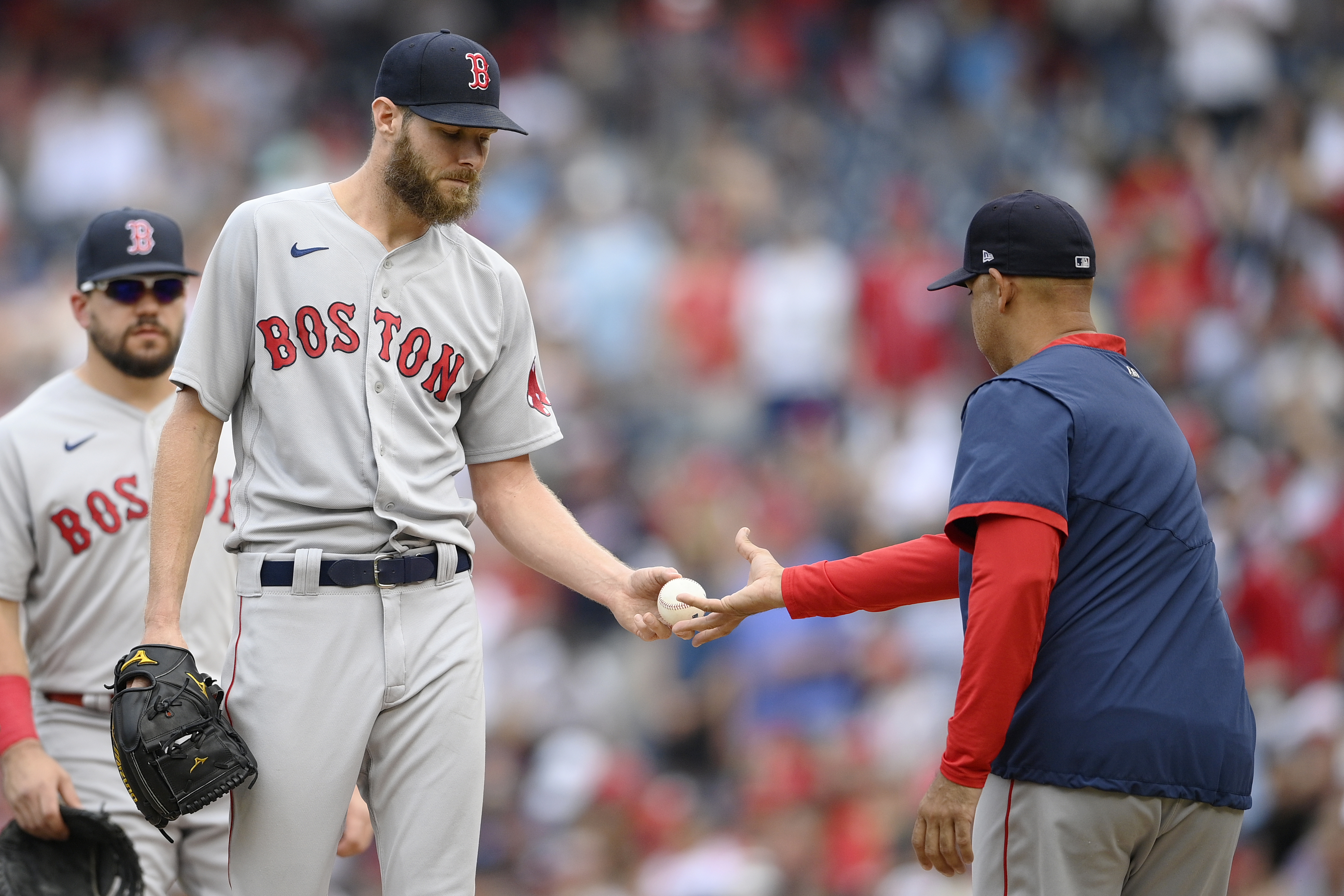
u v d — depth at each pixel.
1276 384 37.03
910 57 55.66
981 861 11.84
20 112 58.75
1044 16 55.50
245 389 12.18
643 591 13.23
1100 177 48.38
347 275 11.90
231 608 15.67
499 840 32.59
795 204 50.53
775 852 28.56
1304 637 30.56
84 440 15.66
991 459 11.33
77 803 14.52
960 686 11.31
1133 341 41.09
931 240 47.44
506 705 35.72
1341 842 23.91
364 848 15.10
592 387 44.53
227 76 59.56
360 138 59.50
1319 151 44.09
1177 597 11.59
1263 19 49.28
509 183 52.69
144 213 15.83
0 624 15.17
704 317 45.22
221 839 15.37
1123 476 11.55
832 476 38.88
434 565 12.03
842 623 33.66
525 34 61.34
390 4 62.75
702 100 55.62
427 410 12.11
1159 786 11.20
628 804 31.91
